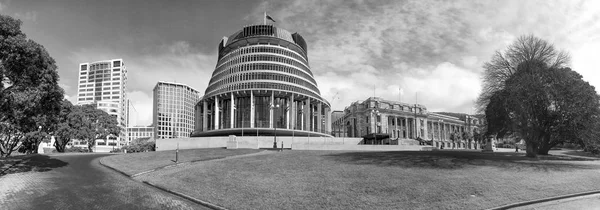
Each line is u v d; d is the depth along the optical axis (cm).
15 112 3192
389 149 7225
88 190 2556
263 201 2070
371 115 14438
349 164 3244
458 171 2844
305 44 12069
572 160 4244
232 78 9956
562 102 4572
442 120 16925
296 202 2019
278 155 4244
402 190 2178
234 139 7700
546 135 5162
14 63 3006
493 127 5409
